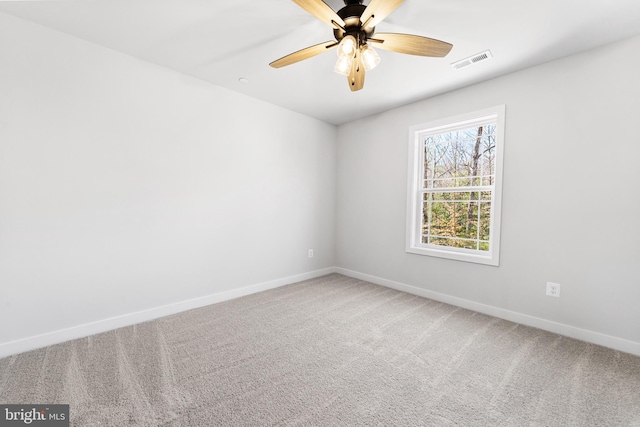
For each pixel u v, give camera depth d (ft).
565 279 7.38
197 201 9.07
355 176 12.92
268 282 11.21
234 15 5.89
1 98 5.92
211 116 9.29
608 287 6.77
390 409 4.67
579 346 6.80
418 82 8.86
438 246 10.34
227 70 8.38
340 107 11.28
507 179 8.32
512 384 5.35
